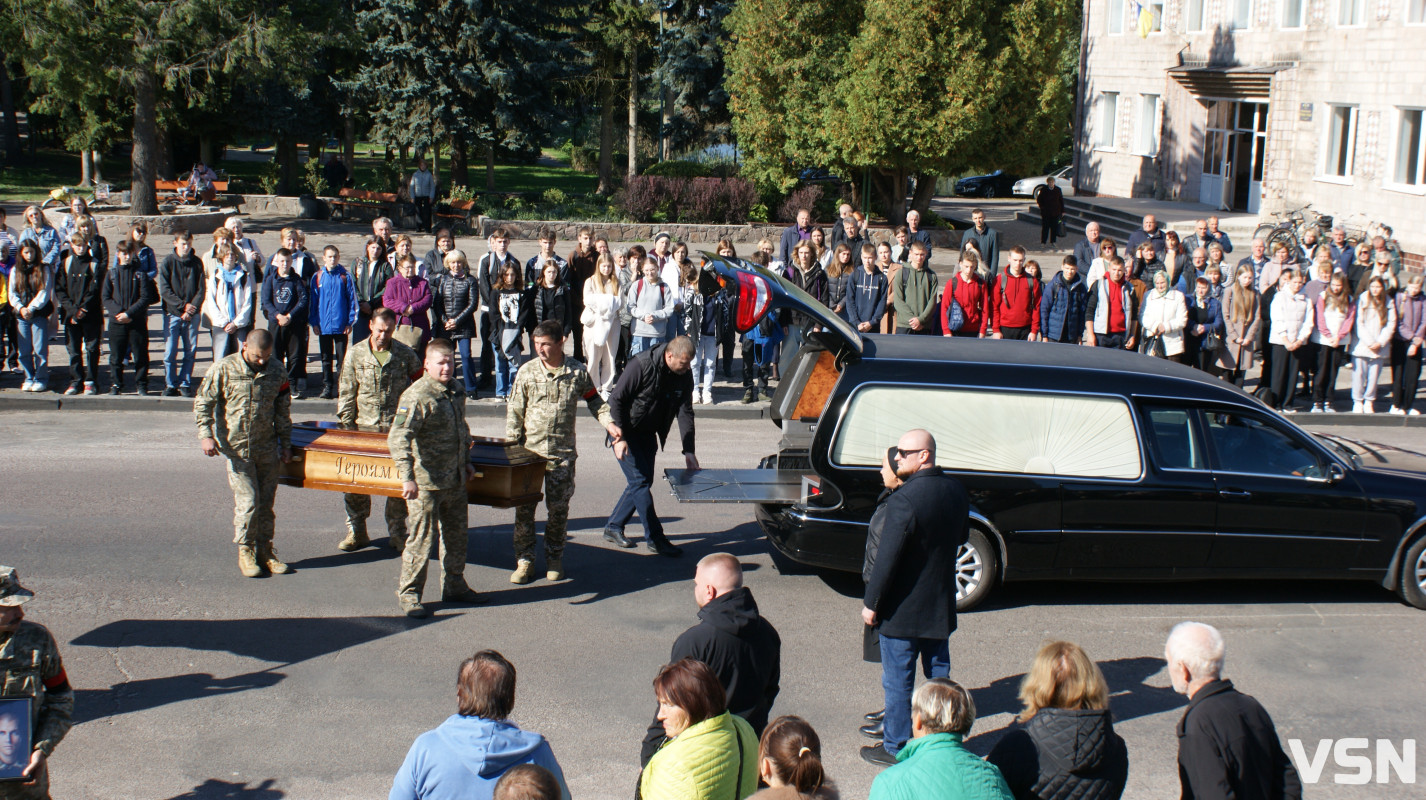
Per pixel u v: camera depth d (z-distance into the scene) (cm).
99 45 2534
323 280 1337
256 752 596
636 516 1015
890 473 610
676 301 1364
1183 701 682
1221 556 803
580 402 1383
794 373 920
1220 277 1475
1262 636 778
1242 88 3059
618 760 600
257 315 1747
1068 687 430
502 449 820
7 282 1361
